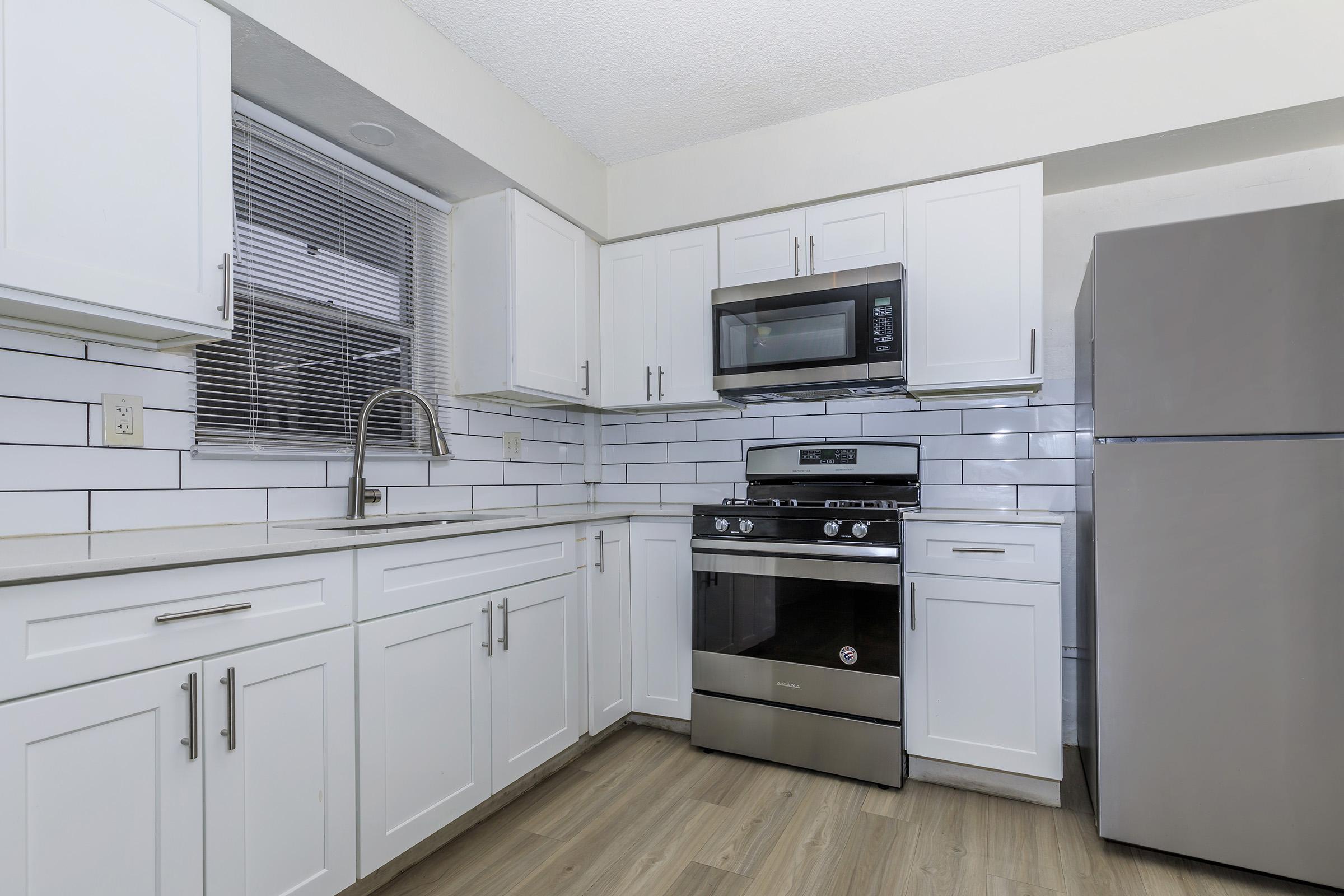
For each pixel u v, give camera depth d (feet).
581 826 6.20
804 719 7.33
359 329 7.06
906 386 7.80
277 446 6.22
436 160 7.18
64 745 3.36
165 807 3.75
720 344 8.41
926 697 7.06
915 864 5.61
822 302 7.83
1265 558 5.24
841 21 6.55
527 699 6.66
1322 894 5.15
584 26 6.57
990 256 7.40
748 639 7.63
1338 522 5.06
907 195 7.79
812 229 8.27
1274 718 5.21
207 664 3.98
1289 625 5.17
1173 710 5.49
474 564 6.04
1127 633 5.64
